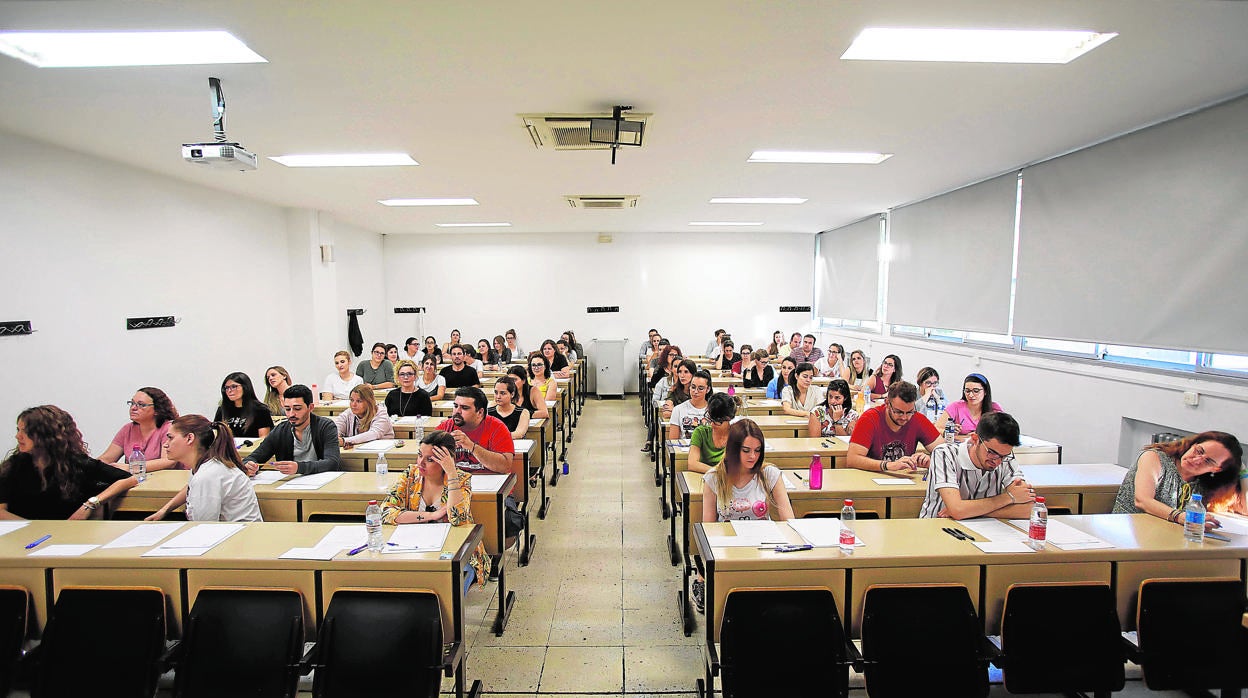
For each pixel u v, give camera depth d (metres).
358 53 2.59
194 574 2.16
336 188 5.98
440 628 2.02
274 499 3.04
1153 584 2.11
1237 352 3.36
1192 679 2.08
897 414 3.45
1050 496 3.18
